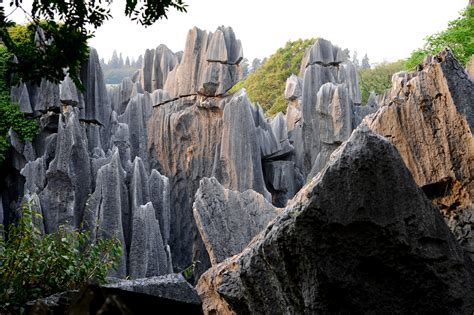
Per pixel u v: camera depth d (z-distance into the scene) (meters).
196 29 38.81
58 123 33.75
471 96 7.42
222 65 37.25
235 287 7.53
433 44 31.56
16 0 10.18
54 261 9.20
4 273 8.60
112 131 35.34
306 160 39.75
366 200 5.10
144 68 43.12
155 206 33.00
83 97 34.00
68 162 30.00
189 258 35.97
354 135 5.30
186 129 37.62
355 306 5.16
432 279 5.18
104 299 3.50
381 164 5.16
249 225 15.50
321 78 41.66
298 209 5.41
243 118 35.69
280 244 5.43
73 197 29.80
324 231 5.15
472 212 7.04
